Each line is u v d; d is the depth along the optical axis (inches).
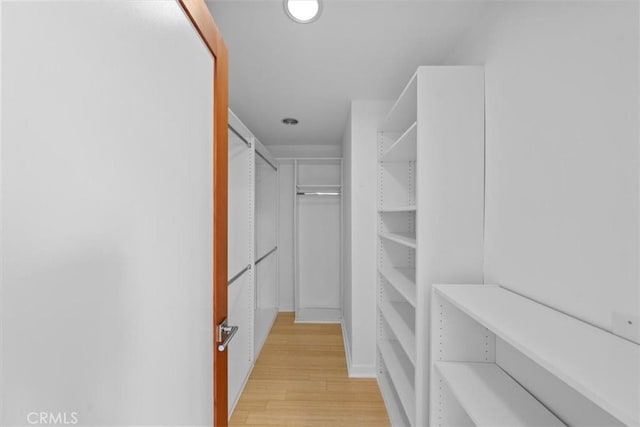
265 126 123.8
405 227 96.3
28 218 13.0
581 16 33.7
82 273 15.9
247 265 98.7
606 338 29.1
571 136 35.2
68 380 15.0
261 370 99.1
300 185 152.6
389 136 94.0
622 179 29.1
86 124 16.1
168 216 25.3
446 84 55.1
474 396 40.0
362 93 90.7
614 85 29.9
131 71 20.1
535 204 41.5
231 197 81.2
